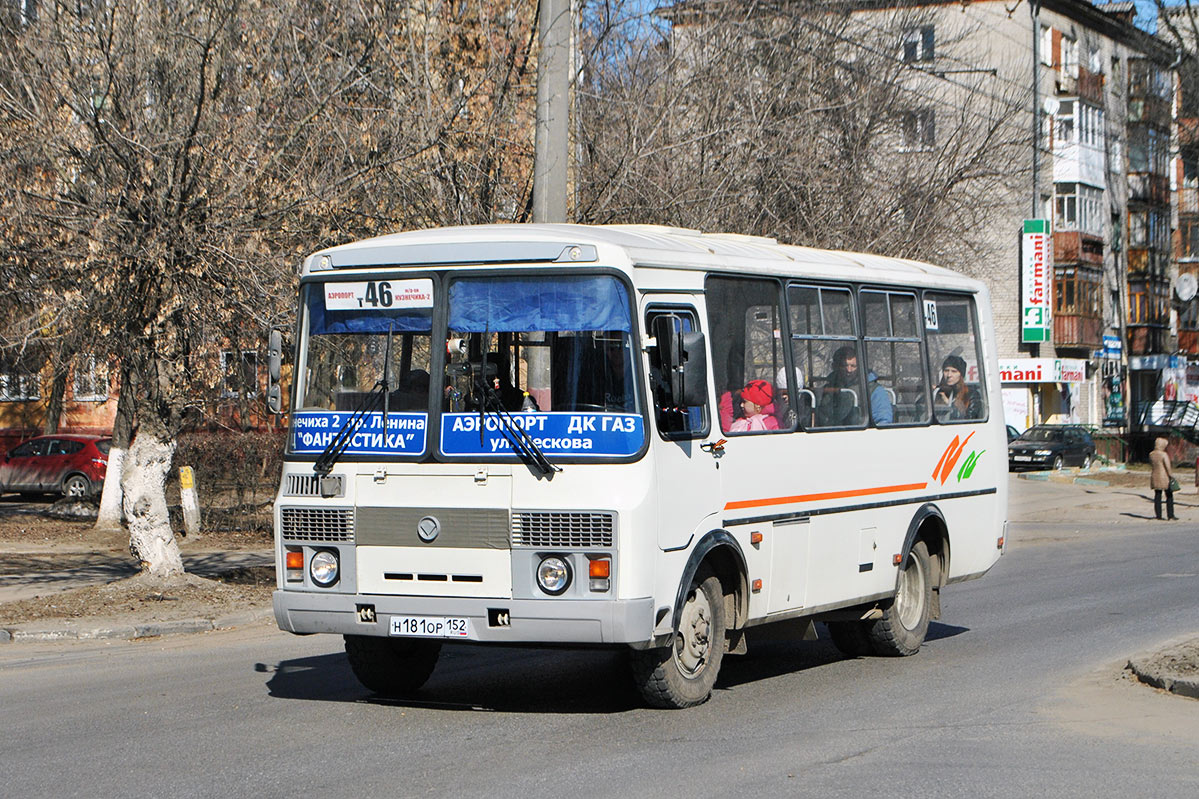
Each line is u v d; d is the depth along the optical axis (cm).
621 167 1683
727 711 916
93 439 3238
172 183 1288
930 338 1227
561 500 834
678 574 870
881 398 1140
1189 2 5603
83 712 923
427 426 866
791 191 2025
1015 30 5253
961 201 2973
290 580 896
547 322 859
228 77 1380
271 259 1349
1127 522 2927
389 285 894
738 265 970
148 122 1325
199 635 1331
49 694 1005
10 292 1330
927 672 1088
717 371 934
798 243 2056
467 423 858
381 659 961
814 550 1034
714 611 935
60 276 1340
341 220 1457
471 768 748
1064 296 5600
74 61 1329
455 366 869
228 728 860
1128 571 1912
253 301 1340
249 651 1218
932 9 3591
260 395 1527
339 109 1455
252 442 2625
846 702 952
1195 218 6669
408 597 860
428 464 862
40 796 693
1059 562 2069
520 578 838
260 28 1422
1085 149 5675
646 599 832
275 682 1041
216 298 1355
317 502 888
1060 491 3697
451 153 1583
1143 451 5556
